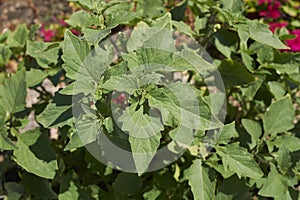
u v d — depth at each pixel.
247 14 1.84
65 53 0.79
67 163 1.08
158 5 1.02
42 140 0.90
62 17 1.93
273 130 0.97
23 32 1.09
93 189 1.00
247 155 0.87
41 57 0.96
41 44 0.98
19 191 0.99
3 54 1.05
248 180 0.98
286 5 1.86
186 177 0.95
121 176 0.97
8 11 1.96
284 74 1.03
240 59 1.06
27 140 0.90
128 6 0.96
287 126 0.97
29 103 1.52
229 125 0.89
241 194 0.93
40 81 0.95
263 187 0.89
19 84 0.91
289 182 0.91
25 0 2.00
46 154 0.89
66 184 0.94
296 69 1.04
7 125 0.93
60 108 0.83
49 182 0.99
